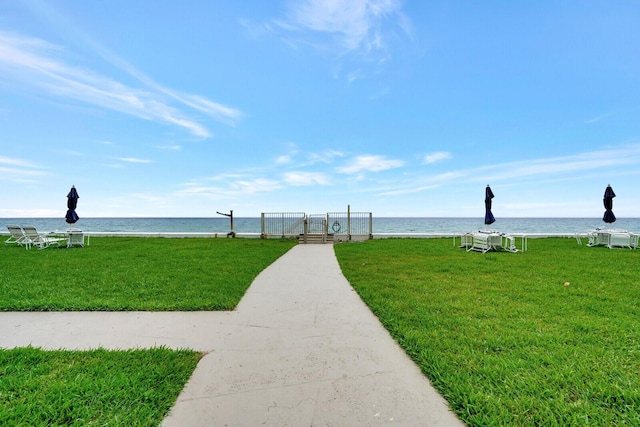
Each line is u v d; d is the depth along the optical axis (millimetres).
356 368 2824
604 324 3877
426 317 4152
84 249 12070
